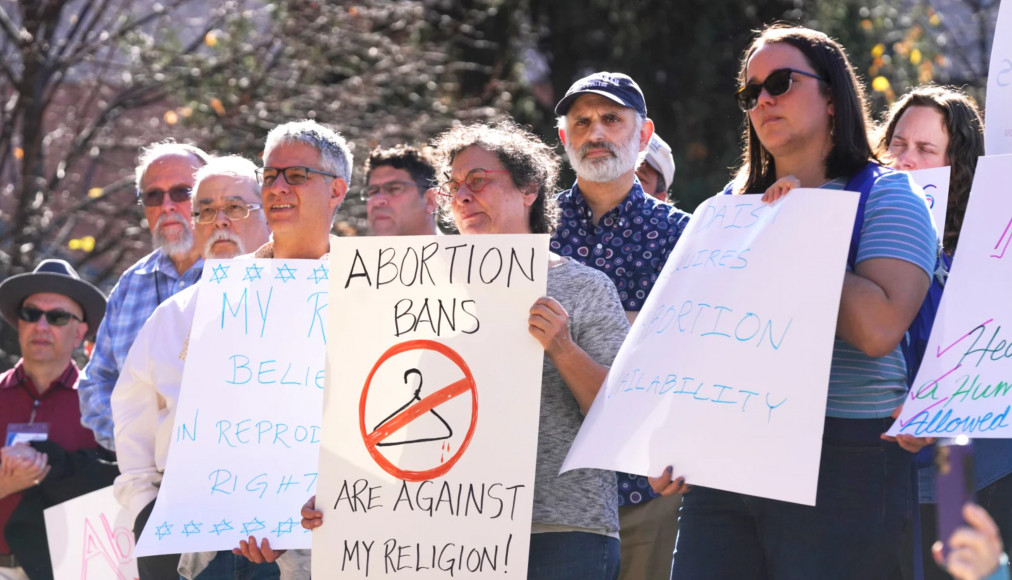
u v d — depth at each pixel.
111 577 13.07
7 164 34.59
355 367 8.93
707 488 8.54
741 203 8.25
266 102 32.16
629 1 38.31
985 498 10.04
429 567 8.54
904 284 7.55
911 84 35.25
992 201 8.58
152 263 13.36
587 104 11.62
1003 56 10.19
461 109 34.75
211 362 10.20
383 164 14.66
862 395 7.96
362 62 33.56
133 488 11.27
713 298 8.05
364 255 9.06
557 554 8.62
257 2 34.66
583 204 11.91
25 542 13.75
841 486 7.89
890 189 7.89
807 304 7.70
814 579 7.89
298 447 10.02
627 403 8.12
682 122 37.81
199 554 10.66
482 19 37.88
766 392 7.65
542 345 8.55
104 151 35.19
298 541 9.69
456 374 8.70
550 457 8.79
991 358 8.20
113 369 13.04
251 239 12.26
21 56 32.38
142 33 34.84
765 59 8.34
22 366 14.78
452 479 8.59
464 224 9.45
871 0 38.25
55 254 33.12
